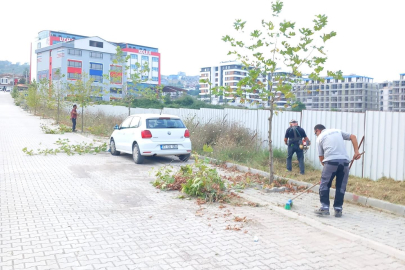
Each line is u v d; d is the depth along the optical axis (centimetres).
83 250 481
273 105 937
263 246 513
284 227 603
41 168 1089
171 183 863
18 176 966
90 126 2466
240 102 886
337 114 1025
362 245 527
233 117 1505
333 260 471
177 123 1227
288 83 860
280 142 1268
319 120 1086
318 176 967
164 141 1186
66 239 520
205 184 778
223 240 533
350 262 466
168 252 483
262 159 1154
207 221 623
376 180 902
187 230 573
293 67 825
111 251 481
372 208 734
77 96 2359
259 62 855
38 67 8469
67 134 2198
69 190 820
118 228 574
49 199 740
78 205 700
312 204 755
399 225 624
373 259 478
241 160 1216
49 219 611
